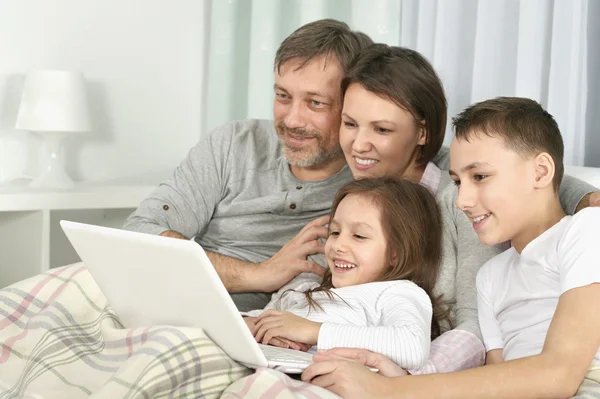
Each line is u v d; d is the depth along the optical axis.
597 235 1.32
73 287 1.54
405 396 1.22
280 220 2.03
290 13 3.09
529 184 1.42
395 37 2.74
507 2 2.37
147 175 3.32
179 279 1.22
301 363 1.30
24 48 3.04
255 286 1.85
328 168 2.01
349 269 1.60
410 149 1.76
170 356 1.19
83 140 3.17
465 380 1.24
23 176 3.07
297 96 1.92
